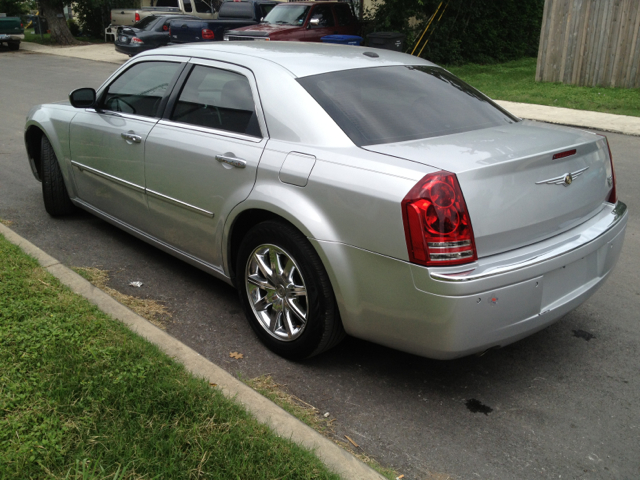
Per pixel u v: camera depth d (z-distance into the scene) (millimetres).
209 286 4289
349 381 3203
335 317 3100
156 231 4262
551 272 2912
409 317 2758
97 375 2752
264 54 3689
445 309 2621
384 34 15547
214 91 3740
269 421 2596
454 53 19047
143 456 2295
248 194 3305
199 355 3076
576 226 3172
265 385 3127
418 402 3041
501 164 2705
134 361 2910
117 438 2377
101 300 3617
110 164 4492
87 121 4719
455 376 3285
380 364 3379
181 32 17250
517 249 2850
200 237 3805
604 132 10023
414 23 19531
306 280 3078
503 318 2740
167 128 3949
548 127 3559
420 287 2658
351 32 16875
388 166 2777
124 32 18984
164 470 2219
